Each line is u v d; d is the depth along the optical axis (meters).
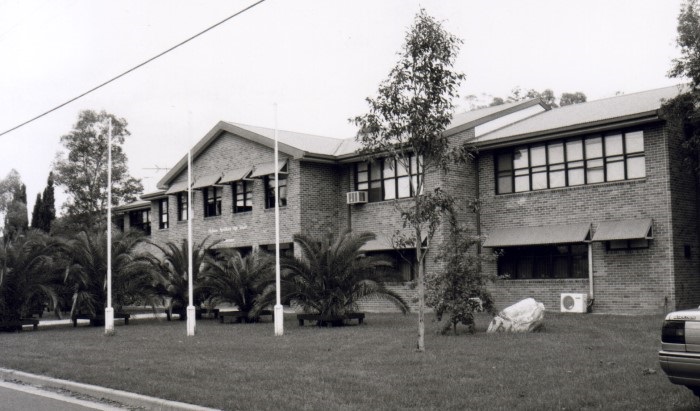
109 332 22.56
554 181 27.61
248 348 16.86
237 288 27.12
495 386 10.69
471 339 17.36
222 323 27.08
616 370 11.76
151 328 25.22
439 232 28.92
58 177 50.00
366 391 10.64
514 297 28.45
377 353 15.14
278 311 20.48
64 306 29.02
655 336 16.94
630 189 25.38
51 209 59.84
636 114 24.33
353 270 23.86
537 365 12.62
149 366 14.27
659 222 24.64
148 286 29.11
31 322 26.95
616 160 25.91
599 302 26.03
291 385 11.38
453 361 13.48
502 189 29.20
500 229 28.97
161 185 40.16
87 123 50.69
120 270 28.42
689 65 21.81
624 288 25.42
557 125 27.33
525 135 27.47
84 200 49.84
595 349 14.63
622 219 25.52
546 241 26.86
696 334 8.09
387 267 26.69
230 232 36.09
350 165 33.22
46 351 17.83
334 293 23.75
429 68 15.12
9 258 26.55
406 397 10.06
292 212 32.75
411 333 19.52
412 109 15.12
